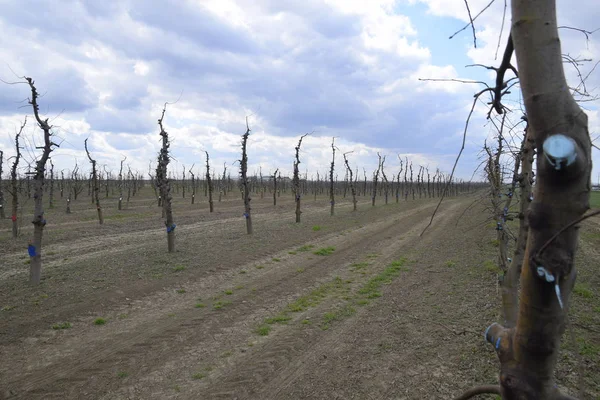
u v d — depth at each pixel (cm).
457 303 849
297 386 541
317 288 1059
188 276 1149
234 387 546
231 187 6888
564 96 131
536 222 138
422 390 506
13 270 1223
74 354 652
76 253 1488
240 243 1705
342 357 623
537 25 133
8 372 591
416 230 2230
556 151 121
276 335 729
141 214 3045
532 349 151
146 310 876
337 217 2948
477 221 2397
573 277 142
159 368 606
